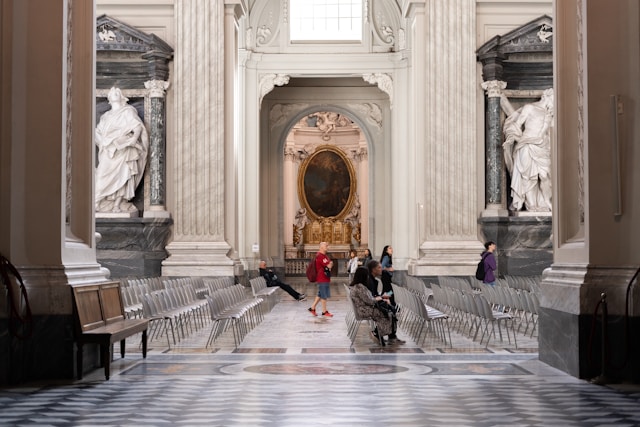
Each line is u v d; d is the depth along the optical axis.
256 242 28.20
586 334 9.48
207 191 22.22
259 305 17.36
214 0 22.48
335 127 38.53
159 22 22.70
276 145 31.86
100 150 22.30
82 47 10.81
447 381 9.31
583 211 10.20
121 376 9.70
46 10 9.65
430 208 22.80
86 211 10.73
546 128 22.77
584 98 9.77
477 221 22.88
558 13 10.90
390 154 31.56
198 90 22.41
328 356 11.57
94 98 10.90
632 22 9.59
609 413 7.54
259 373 9.94
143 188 22.47
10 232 9.48
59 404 7.96
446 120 22.97
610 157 9.62
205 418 7.31
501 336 13.34
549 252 22.47
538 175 22.69
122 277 21.88
